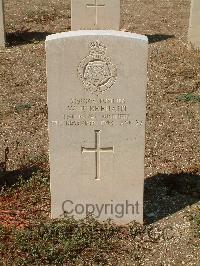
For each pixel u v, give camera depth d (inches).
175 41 209.3
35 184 113.3
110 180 101.9
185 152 130.7
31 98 158.6
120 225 104.6
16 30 219.5
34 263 95.1
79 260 96.1
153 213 108.3
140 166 100.7
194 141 136.0
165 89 164.1
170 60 185.2
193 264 97.0
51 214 104.4
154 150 131.6
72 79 94.8
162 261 97.5
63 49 92.9
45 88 165.5
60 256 95.8
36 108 152.4
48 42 92.5
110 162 100.6
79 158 100.3
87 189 102.6
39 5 263.9
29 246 97.0
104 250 98.7
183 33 222.4
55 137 98.7
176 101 156.9
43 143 134.5
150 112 150.1
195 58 186.2
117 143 99.2
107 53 93.2
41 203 109.3
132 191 102.7
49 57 93.4
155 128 141.7
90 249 98.3
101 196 103.1
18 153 129.1
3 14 195.2
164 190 115.1
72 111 97.0
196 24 192.2
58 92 95.7
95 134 98.6
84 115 97.2
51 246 97.0
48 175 116.7
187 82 169.0
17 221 103.8
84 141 99.1
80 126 98.0
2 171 119.0
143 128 97.9
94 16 201.5
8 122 144.8
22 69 178.7
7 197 110.2
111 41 92.4
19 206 108.0
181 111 151.3
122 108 96.7
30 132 139.9
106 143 99.3
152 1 281.1
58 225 100.5
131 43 92.4
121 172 101.2
